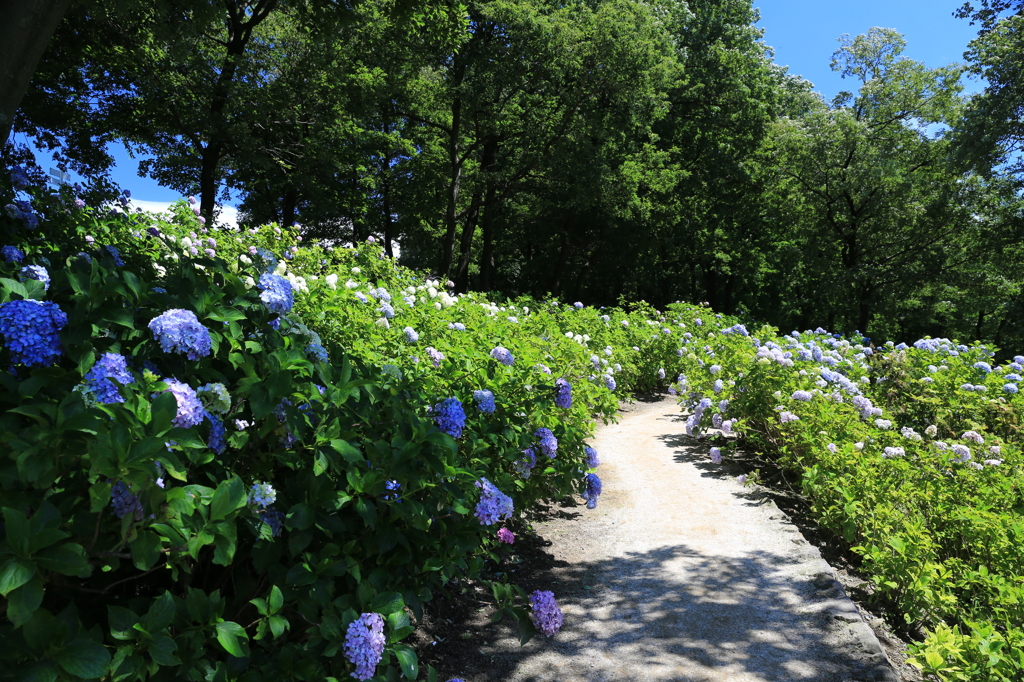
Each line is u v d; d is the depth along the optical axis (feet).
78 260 7.74
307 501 7.97
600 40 66.59
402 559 9.02
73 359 6.72
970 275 86.43
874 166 86.22
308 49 59.21
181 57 47.57
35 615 5.16
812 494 17.40
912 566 12.71
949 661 10.21
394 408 9.41
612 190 74.79
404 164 83.97
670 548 15.87
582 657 11.19
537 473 15.55
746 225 107.14
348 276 27.30
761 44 101.14
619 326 43.93
